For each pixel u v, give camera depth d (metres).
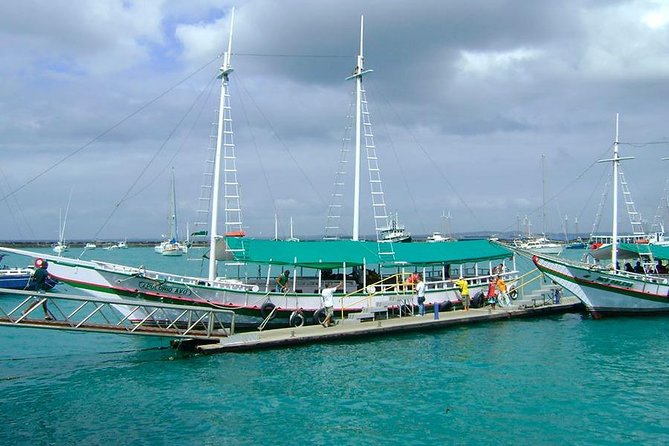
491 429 21.11
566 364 30.25
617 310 45.56
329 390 25.69
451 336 37.62
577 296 45.56
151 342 37.19
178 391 25.64
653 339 36.94
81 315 52.34
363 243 45.03
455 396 24.83
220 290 36.38
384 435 20.59
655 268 51.03
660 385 26.39
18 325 28.00
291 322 37.88
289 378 27.55
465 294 45.03
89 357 32.62
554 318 45.41
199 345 32.94
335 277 45.88
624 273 47.12
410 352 32.97
